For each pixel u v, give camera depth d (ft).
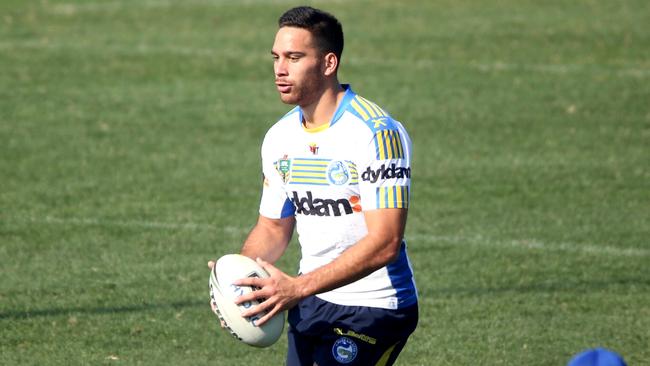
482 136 148.15
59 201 117.29
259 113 161.17
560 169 131.23
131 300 86.94
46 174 128.36
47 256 98.48
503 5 244.42
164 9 245.45
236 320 51.83
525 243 103.35
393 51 203.31
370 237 50.31
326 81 52.16
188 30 223.10
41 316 82.99
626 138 146.10
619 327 81.66
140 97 170.50
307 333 54.95
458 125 154.20
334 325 54.08
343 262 50.14
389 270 53.67
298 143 53.16
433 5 245.86
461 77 183.83
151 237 104.73
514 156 137.59
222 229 107.96
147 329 80.79
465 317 84.02
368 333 53.88
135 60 196.24
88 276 92.84
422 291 90.02
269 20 233.14
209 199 119.14
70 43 210.38
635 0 246.47
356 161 51.44
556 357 75.82
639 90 172.96
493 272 94.99
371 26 225.15
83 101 167.43
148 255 99.19
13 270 94.27
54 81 180.65
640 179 126.52
